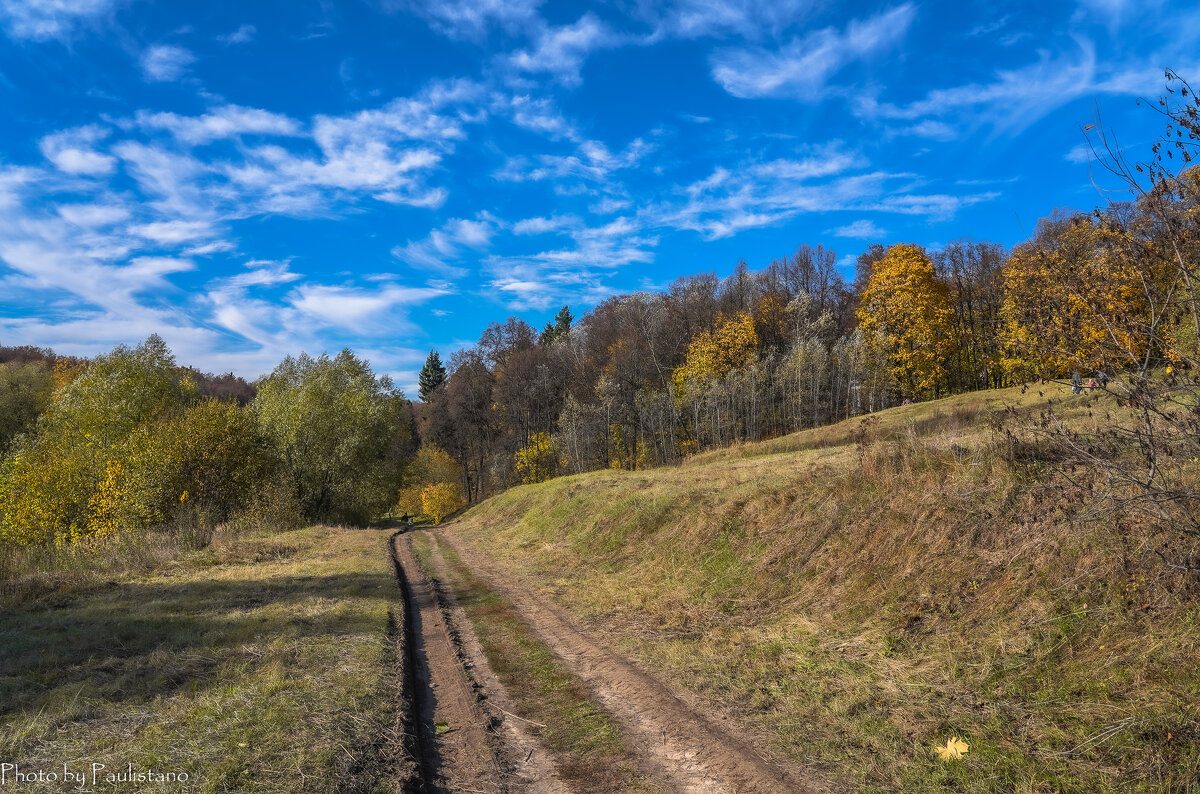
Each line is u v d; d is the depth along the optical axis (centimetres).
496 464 6706
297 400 3347
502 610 1088
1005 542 710
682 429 5022
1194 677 449
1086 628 552
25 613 864
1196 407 442
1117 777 403
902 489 924
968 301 4312
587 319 8731
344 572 1306
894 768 463
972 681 558
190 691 570
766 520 1114
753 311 6275
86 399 2947
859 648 690
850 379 4400
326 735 491
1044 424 594
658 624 909
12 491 2105
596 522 1662
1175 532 529
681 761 506
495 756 524
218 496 2455
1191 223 445
